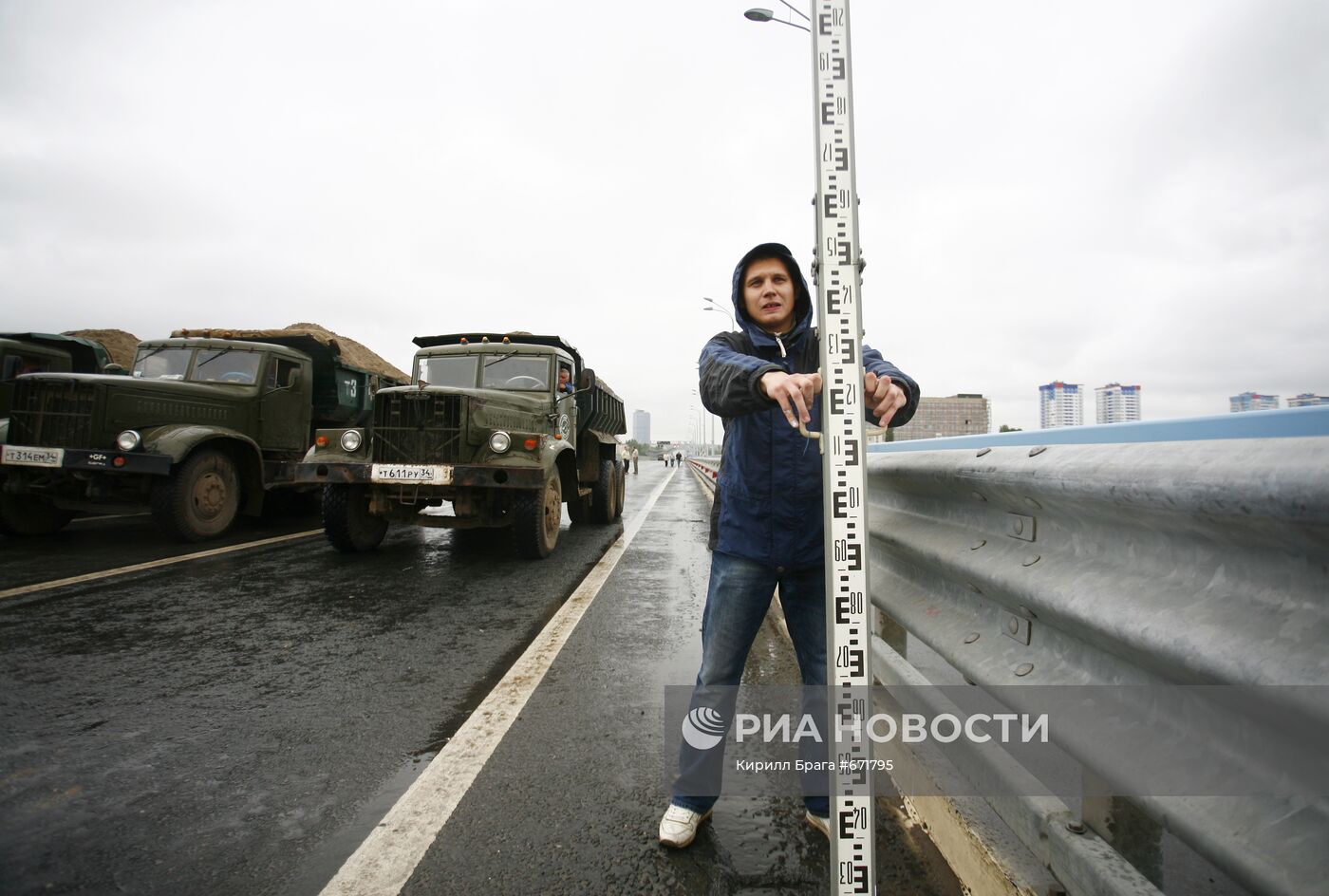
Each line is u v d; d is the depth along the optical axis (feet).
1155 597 3.38
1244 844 2.74
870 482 8.23
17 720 8.54
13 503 22.71
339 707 9.08
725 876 5.52
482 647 11.80
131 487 22.63
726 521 6.06
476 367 24.76
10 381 21.61
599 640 12.26
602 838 6.04
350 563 19.83
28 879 5.47
